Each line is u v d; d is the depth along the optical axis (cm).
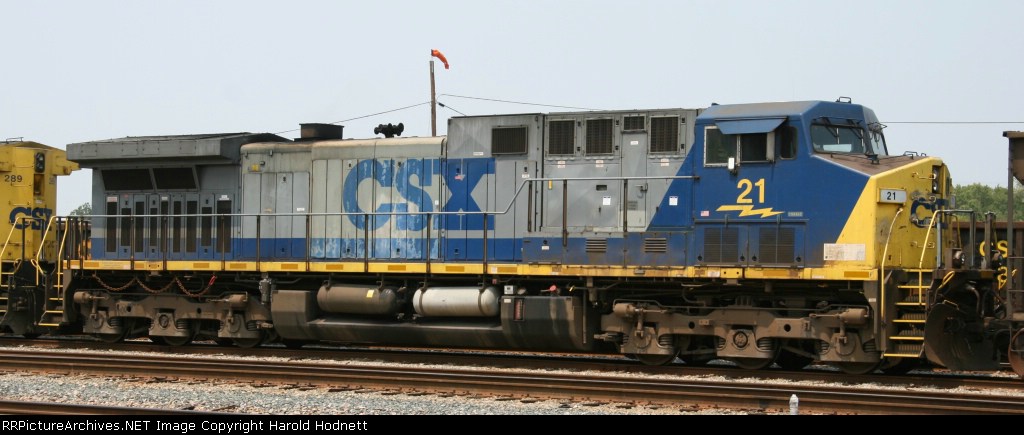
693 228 1781
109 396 1462
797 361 1875
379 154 2084
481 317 1964
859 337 1655
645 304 1817
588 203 1877
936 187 1767
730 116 1745
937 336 1605
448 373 1593
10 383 1597
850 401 1309
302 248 2133
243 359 1838
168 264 2198
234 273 2175
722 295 1797
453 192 2003
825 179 1672
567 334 1856
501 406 1387
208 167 2236
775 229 1708
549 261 1894
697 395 1380
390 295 1997
